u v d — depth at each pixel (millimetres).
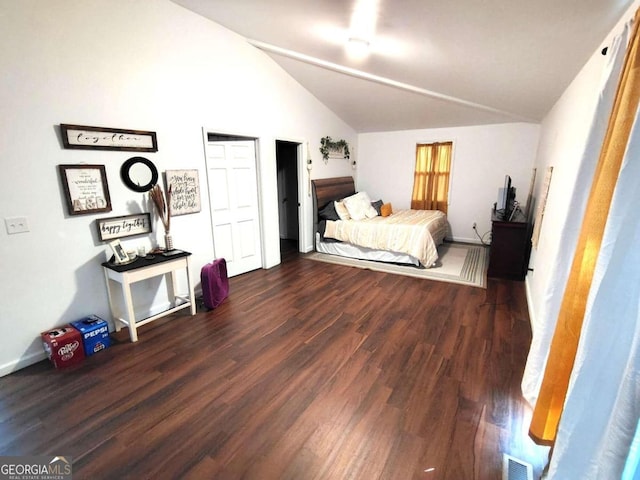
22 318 2256
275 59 4059
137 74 2732
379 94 4555
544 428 1507
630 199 995
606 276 1051
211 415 1811
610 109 1341
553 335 1552
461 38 2365
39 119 2209
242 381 2102
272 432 1689
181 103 3111
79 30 2338
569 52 2209
